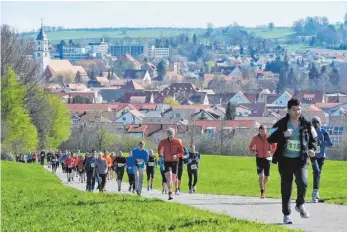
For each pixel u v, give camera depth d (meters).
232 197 79.12
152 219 51.84
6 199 76.44
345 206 63.22
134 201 67.00
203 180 136.12
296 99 49.03
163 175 95.00
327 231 46.78
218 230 44.88
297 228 47.75
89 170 112.81
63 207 64.25
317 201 68.38
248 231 44.41
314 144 49.53
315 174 68.69
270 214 57.22
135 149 88.50
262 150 75.50
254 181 131.50
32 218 57.84
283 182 49.72
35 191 90.75
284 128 49.09
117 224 50.31
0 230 51.72
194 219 50.81
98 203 65.88
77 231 48.62
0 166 161.62
